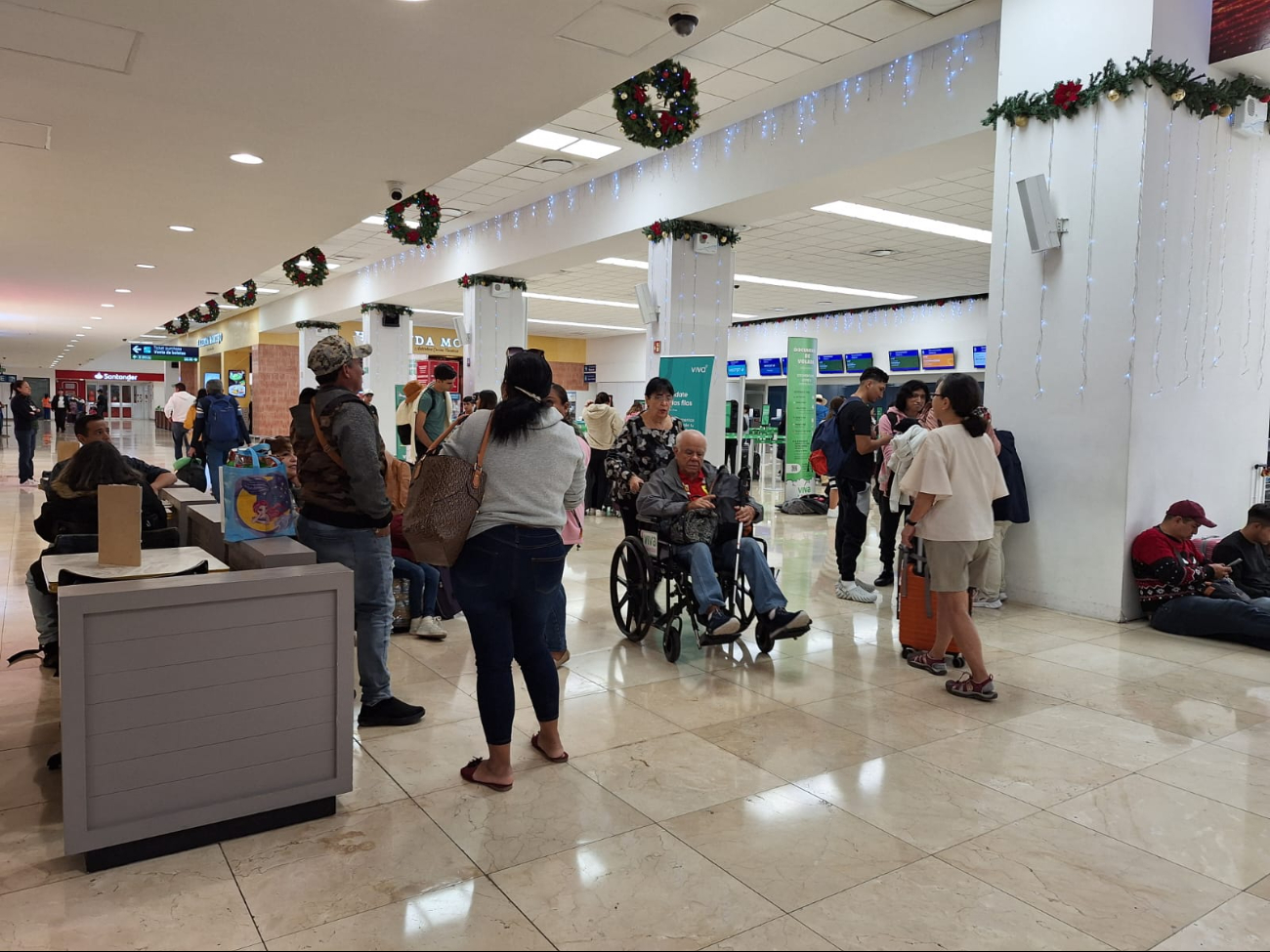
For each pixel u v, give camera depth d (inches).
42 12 147.3
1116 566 203.6
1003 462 212.7
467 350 553.0
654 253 382.6
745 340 934.4
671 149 376.2
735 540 172.7
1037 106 214.2
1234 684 156.9
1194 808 106.6
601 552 295.9
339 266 675.4
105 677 86.9
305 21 151.2
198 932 77.6
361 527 125.4
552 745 118.0
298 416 125.9
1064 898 85.8
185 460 237.6
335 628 100.3
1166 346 207.8
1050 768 118.3
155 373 1690.5
